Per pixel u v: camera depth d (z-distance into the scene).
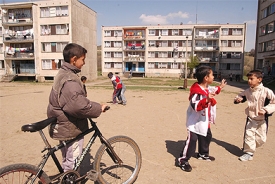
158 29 52.34
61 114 2.63
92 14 39.41
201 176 3.56
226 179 3.46
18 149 4.71
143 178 3.48
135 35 53.88
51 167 3.85
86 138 5.38
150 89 20.28
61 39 33.69
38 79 34.66
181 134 5.85
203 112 3.57
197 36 50.53
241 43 49.59
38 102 11.97
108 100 12.65
